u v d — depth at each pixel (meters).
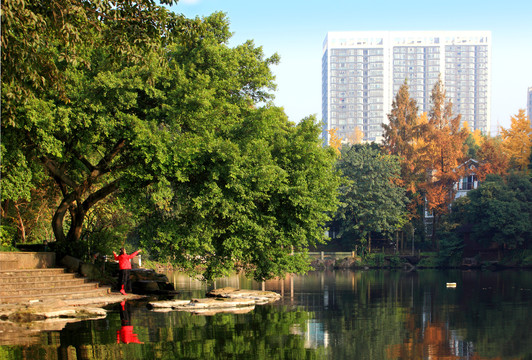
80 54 20.50
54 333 14.60
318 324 17.72
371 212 73.94
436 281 42.97
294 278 48.56
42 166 23.91
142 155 21.95
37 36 16.25
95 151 26.64
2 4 14.27
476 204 70.44
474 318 19.94
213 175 22.50
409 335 15.97
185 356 11.97
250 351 12.79
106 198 32.12
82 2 16.81
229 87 24.45
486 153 85.12
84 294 22.78
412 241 81.69
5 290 20.27
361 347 13.86
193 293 28.38
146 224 24.27
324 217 26.77
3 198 20.20
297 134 27.03
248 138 24.45
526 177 72.06
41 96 19.98
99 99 20.88
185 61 24.22
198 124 22.50
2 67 16.44
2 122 18.20
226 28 26.25
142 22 17.06
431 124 92.62
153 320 17.44
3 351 12.17
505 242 67.44
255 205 24.45
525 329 17.34
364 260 75.50
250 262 26.92
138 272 30.42
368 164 74.50
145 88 21.36
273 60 27.31
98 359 11.45
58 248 25.53
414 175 85.19
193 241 23.38
